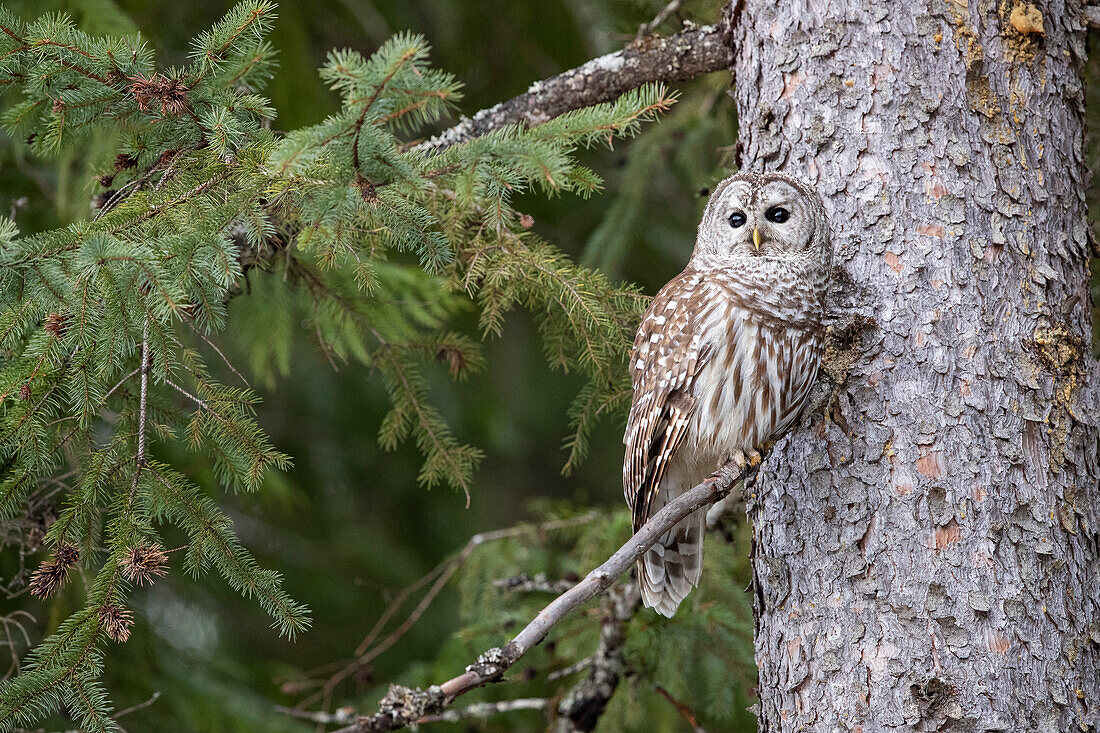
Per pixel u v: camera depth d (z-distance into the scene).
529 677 10.86
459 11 15.14
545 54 15.38
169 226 6.98
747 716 12.23
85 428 7.18
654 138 12.84
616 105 7.12
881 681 6.85
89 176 9.31
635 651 10.60
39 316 6.73
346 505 16.91
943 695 6.70
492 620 11.43
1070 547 6.93
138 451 6.98
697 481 8.95
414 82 6.08
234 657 14.51
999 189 7.40
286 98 13.41
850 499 7.20
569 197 15.68
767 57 8.17
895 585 6.95
